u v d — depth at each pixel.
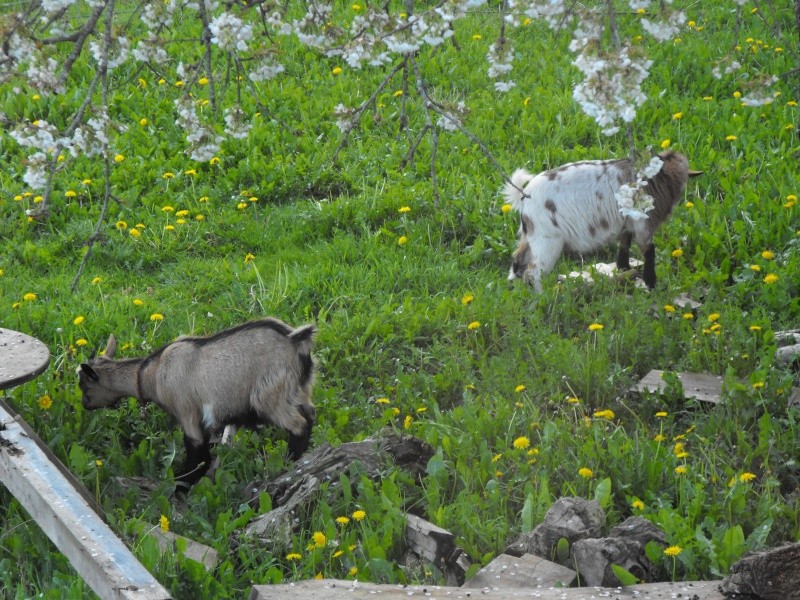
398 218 21.14
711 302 16.83
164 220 20.98
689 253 18.86
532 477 12.02
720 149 23.31
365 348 16.36
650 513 11.12
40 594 9.70
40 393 14.27
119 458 12.91
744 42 28.17
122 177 22.30
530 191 17.67
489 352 16.36
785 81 26.33
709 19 30.84
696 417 13.89
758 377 14.01
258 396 12.98
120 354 16.02
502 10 11.03
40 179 10.41
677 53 28.34
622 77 9.46
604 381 14.55
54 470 10.02
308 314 17.53
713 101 25.45
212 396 13.05
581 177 17.39
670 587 9.10
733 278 18.00
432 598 8.96
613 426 13.95
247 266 19.53
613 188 17.23
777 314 16.75
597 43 9.52
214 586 9.84
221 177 22.53
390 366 16.05
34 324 16.75
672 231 19.25
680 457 12.36
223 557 10.67
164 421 14.22
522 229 18.08
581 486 11.89
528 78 27.33
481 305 17.19
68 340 16.33
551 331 16.56
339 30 10.82
